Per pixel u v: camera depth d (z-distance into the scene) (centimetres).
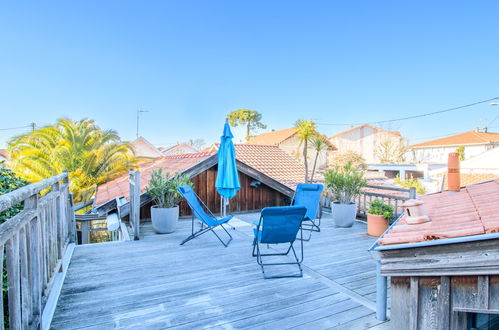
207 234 570
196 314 275
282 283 343
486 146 3081
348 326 257
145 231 596
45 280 270
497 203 215
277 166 1188
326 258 430
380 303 265
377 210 553
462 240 144
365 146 3594
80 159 1321
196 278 355
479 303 148
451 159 369
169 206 588
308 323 261
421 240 161
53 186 351
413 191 575
